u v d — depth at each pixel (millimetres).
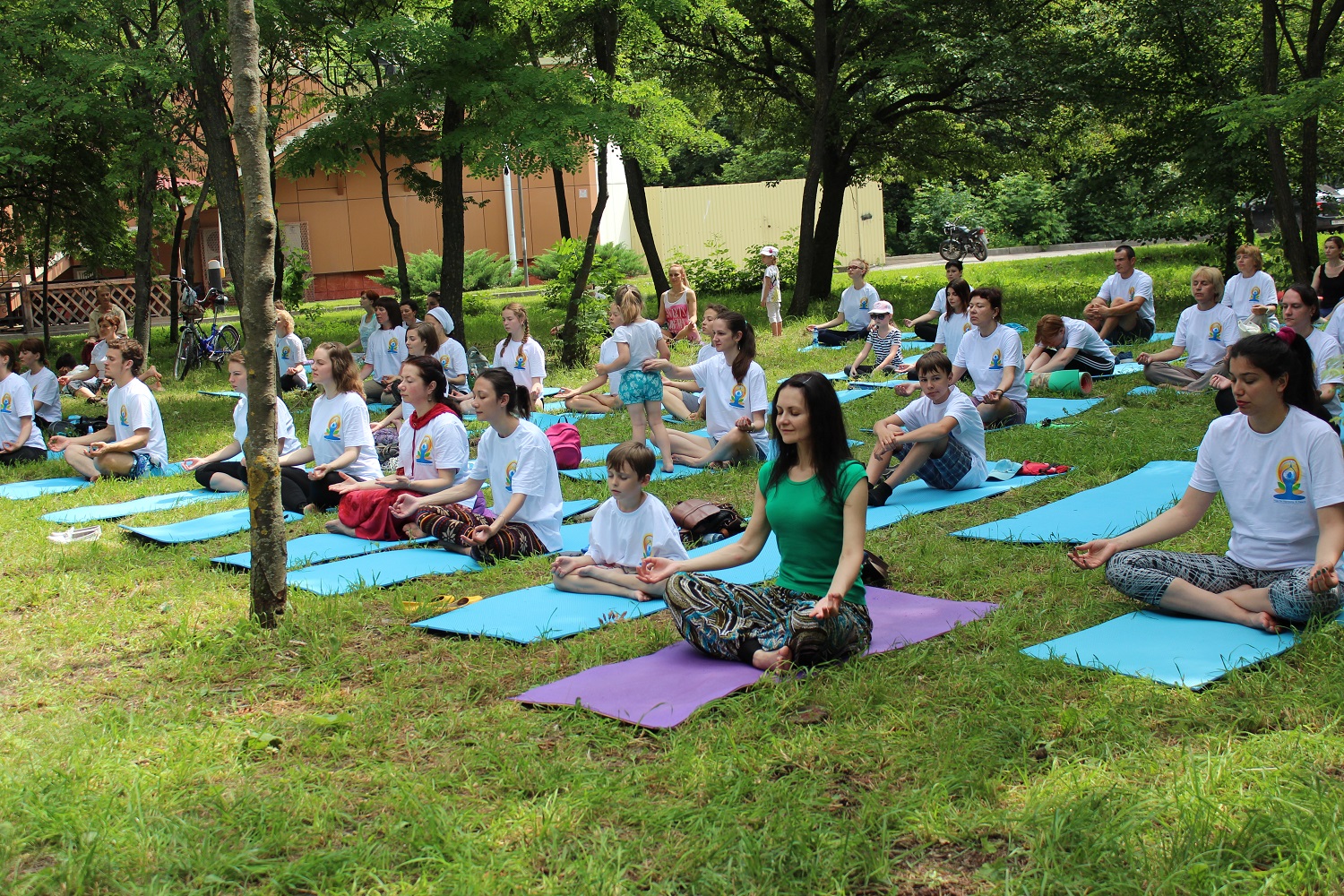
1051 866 2658
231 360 8172
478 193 30812
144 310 16172
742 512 6652
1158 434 7852
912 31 18547
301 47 14695
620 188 33219
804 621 3920
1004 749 3326
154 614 5250
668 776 3256
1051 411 9188
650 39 15664
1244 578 4285
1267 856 2662
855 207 34312
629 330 8055
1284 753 3135
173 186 19062
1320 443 4039
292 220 29578
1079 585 4918
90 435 9102
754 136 24406
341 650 4652
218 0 12688
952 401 6777
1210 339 9648
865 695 3766
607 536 5309
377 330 12281
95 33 13727
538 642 4598
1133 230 36531
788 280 23219
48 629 5090
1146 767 3123
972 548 5656
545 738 3629
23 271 25016
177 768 3434
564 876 2766
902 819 2939
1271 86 13883
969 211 38562
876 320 12000
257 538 4859
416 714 3920
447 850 2896
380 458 8516
